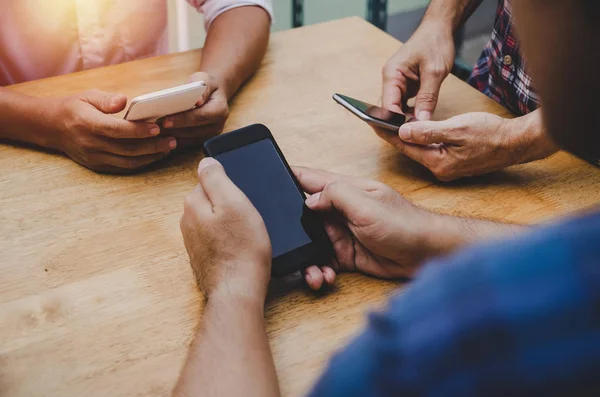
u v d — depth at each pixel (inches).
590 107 14.1
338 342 31.1
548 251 12.9
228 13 55.0
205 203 32.6
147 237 36.9
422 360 13.0
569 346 12.1
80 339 30.9
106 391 28.6
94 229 37.3
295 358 30.3
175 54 54.1
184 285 33.8
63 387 28.7
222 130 45.4
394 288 34.2
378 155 44.1
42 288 33.4
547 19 13.5
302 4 118.5
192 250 32.6
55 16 58.4
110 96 41.3
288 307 32.9
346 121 47.3
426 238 32.6
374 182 35.8
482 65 64.3
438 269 14.1
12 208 38.5
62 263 34.9
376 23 126.8
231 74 48.9
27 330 31.2
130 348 30.5
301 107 48.7
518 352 12.3
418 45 49.2
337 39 57.5
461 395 12.6
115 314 32.1
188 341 30.9
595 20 12.9
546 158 43.6
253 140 37.2
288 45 56.4
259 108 48.4
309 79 52.0
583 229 13.0
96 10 59.5
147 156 41.6
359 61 54.5
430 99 47.4
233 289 29.7
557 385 12.1
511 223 34.6
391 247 32.9
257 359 26.9
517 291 12.7
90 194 40.0
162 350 30.5
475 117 40.2
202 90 39.3
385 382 13.4
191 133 43.5
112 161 40.8
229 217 31.6
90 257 35.4
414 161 43.8
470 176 42.2
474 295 13.0
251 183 35.6
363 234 33.2
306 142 45.0
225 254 31.0
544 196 40.7
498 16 55.7
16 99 42.9
